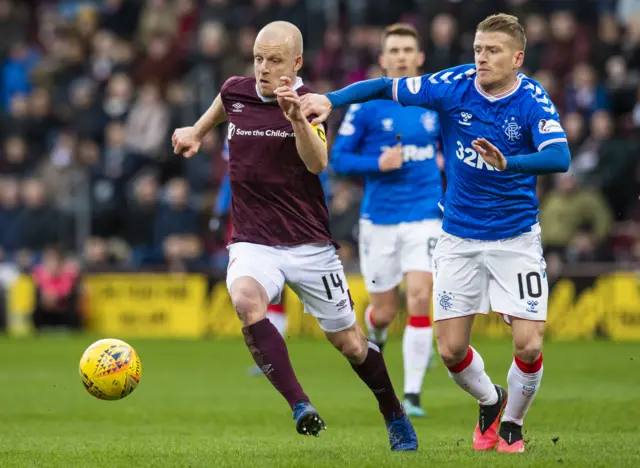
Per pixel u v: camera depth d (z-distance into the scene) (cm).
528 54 5441
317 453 1859
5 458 1847
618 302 4666
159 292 5097
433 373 3612
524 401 1894
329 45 5628
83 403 2912
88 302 5150
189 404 2872
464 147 1864
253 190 1836
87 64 6494
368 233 2764
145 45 6353
